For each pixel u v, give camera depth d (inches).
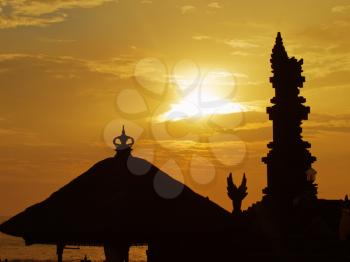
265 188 1093.1
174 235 837.8
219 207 900.0
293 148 1091.9
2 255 6181.1
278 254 993.5
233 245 1008.9
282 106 1106.1
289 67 1107.9
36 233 839.1
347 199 1023.6
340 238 964.0
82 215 839.1
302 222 1011.3
